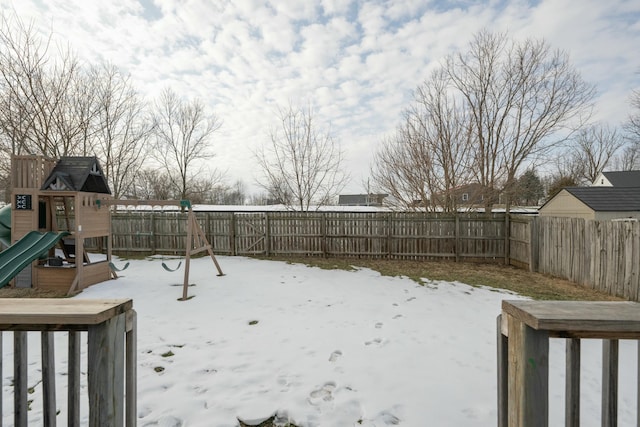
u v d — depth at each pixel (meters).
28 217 5.52
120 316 1.12
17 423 1.09
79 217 5.37
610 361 1.06
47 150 10.18
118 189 13.21
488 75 10.58
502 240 8.30
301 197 12.89
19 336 1.10
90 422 1.04
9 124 9.40
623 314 0.95
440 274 6.93
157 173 17.84
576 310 0.97
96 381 1.04
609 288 5.27
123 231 9.71
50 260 5.68
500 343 1.14
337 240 9.08
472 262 8.42
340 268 7.56
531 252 7.30
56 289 5.44
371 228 8.94
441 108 10.53
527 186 11.29
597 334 0.97
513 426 1.02
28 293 5.17
